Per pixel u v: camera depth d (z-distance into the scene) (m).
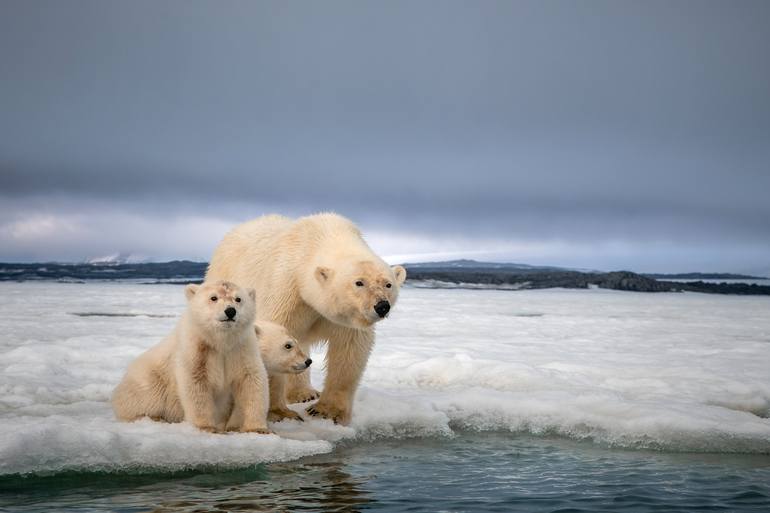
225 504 7.96
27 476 8.60
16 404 12.42
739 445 10.96
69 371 15.68
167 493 8.26
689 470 9.84
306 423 10.94
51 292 64.88
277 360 10.58
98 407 12.20
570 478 9.34
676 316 44.72
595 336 28.89
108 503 7.89
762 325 37.28
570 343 25.39
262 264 11.52
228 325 9.24
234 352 9.70
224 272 12.26
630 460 10.29
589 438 11.55
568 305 56.84
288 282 11.16
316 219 11.69
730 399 14.05
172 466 9.04
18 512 7.55
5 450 8.47
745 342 26.80
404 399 12.46
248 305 9.59
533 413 12.27
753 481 9.34
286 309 11.22
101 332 25.61
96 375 15.44
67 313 37.44
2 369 15.86
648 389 15.21
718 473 9.72
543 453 10.59
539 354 21.39
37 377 14.74
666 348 24.03
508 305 54.88
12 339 22.94
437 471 9.51
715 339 28.44
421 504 8.14
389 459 10.02
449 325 33.28
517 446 10.97
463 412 12.50
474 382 15.75
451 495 8.50
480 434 11.74
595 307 54.47
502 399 12.75
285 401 11.62
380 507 8.02
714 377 16.45
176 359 9.85
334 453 10.20
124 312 38.78
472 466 9.82
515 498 8.45
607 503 8.33
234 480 8.83
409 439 11.27
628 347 24.27
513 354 21.27
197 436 9.35
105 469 8.84
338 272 10.47
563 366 17.77
